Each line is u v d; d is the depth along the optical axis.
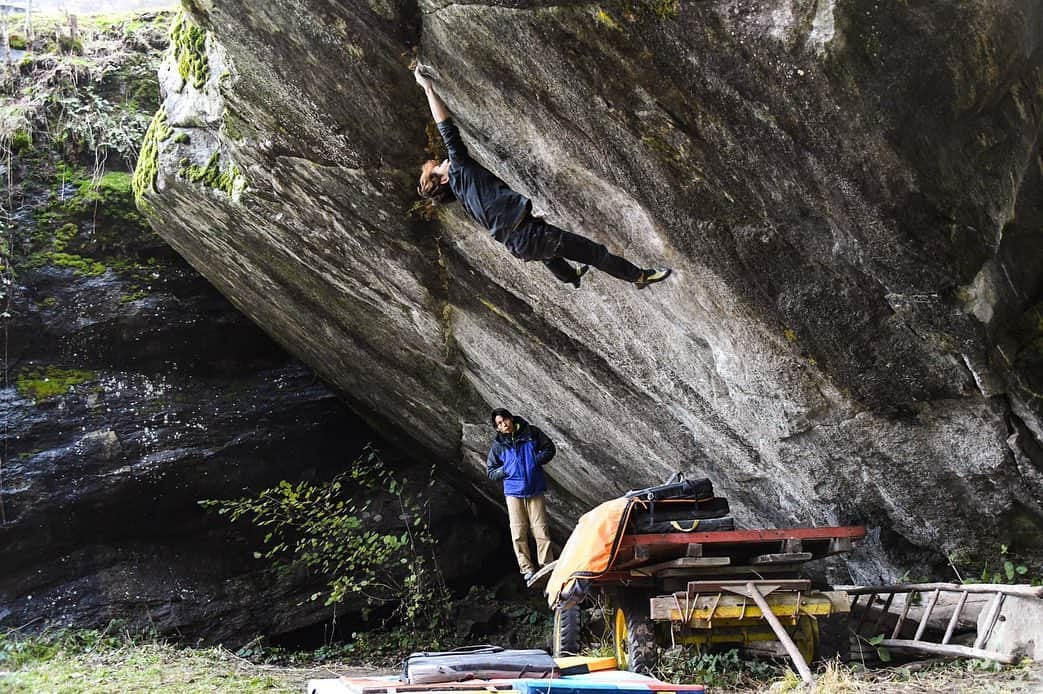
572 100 5.08
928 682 5.40
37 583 11.06
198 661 9.45
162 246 11.55
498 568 14.23
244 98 6.78
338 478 12.35
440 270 7.88
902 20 4.32
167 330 11.62
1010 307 5.53
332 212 7.62
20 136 11.27
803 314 5.64
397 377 10.50
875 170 4.78
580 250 5.03
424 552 13.27
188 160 8.41
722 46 4.50
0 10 12.30
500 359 8.58
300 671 9.66
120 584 11.41
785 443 6.71
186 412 11.70
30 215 11.14
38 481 10.76
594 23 4.63
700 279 5.71
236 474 12.02
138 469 11.30
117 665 9.08
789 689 5.50
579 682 4.89
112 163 11.71
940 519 6.73
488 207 5.00
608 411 8.12
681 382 6.96
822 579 8.25
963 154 4.81
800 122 4.66
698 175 5.14
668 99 4.82
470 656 5.75
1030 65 4.76
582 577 5.95
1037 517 6.43
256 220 8.38
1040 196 5.33
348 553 12.62
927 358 5.73
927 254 5.12
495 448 8.99
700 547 6.04
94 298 11.23
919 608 7.08
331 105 6.39
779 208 5.15
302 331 10.77
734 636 6.42
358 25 5.60
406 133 6.42
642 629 6.43
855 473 6.70
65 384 11.12
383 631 12.89
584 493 10.45
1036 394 5.75
